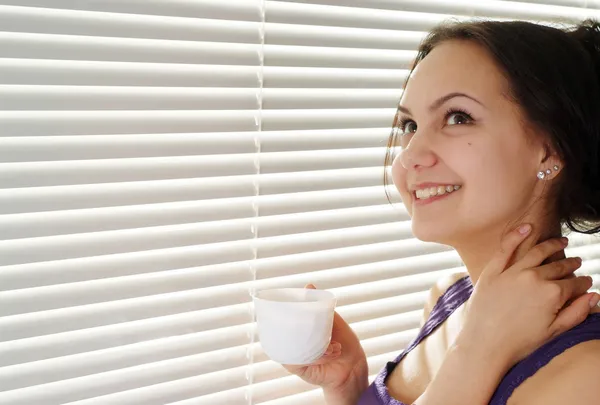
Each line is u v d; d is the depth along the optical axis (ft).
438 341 4.48
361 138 4.77
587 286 3.66
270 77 4.31
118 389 4.02
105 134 3.84
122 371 4.07
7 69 3.58
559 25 4.43
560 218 3.80
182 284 4.16
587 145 3.67
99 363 3.95
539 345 3.44
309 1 4.40
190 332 4.23
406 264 5.19
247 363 4.47
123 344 4.00
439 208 3.65
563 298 3.45
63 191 3.77
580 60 3.68
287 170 4.47
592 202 3.78
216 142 4.17
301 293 3.88
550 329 3.42
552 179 3.68
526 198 3.65
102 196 3.87
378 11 4.75
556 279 3.60
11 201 3.63
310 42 4.43
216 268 4.31
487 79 3.59
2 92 3.58
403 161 3.69
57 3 3.66
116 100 3.85
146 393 4.15
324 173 4.69
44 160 3.69
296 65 4.39
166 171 4.04
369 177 4.87
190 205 4.17
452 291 4.66
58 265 3.79
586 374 3.18
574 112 3.60
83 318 3.87
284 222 4.52
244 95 4.25
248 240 4.41
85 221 3.84
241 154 4.30
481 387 3.43
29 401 3.78
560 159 3.62
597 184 3.76
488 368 3.44
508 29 3.69
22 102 3.62
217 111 4.19
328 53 4.55
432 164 3.61
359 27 4.60
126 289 3.98
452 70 3.65
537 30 3.72
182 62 4.00
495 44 3.60
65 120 3.73
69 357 3.89
